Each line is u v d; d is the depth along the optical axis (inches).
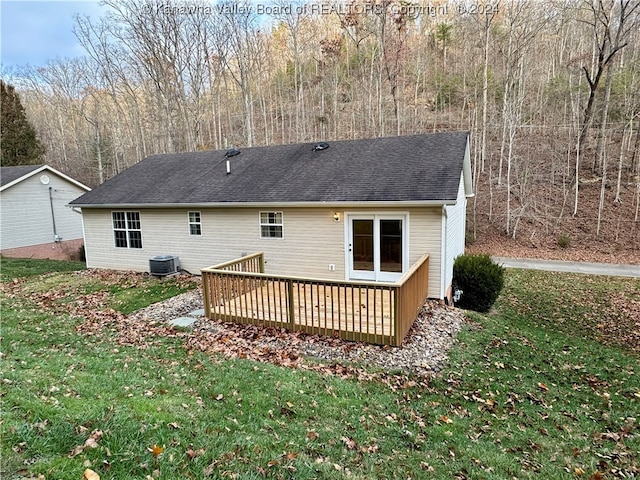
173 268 460.1
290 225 398.0
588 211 735.1
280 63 1125.1
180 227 463.2
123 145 1194.6
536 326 337.1
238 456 119.3
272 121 1157.7
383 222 355.6
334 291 352.5
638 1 697.6
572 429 168.1
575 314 369.7
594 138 853.2
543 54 933.8
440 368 219.6
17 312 315.6
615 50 721.0
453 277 390.0
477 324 303.7
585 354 265.6
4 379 159.3
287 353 233.6
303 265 398.3
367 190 352.8
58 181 732.0
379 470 125.3
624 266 551.5
